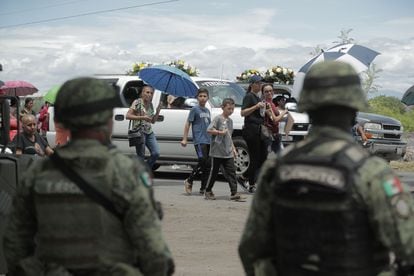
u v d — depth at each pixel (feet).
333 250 8.98
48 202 9.91
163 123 46.83
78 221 9.77
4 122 18.56
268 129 39.42
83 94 9.87
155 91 47.26
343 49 33.99
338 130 9.36
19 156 17.33
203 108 39.47
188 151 46.47
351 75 9.29
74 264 9.78
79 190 9.75
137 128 40.22
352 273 8.97
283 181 9.32
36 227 10.48
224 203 35.96
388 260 9.29
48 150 29.66
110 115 10.08
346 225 8.89
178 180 48.39
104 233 9.75
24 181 10.21
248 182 42.09
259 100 39.27
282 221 9.39
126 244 9.91
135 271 9.82
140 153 40.50
